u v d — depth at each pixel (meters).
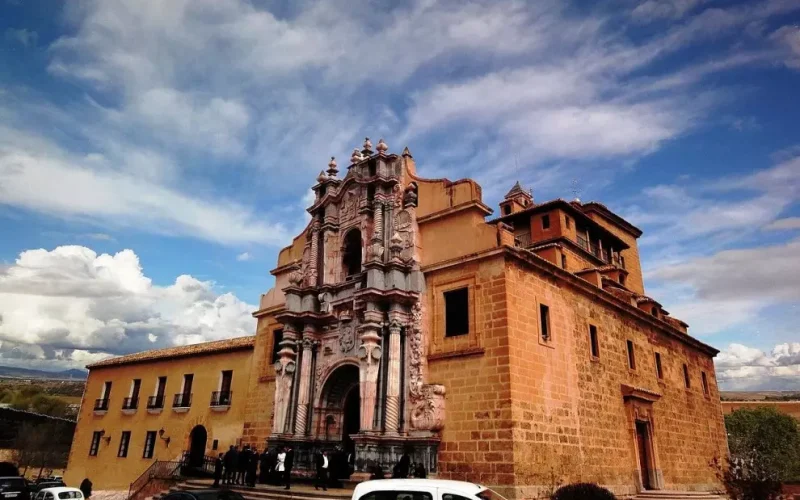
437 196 23.86
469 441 19.28
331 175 29.14
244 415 30.23
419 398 20.83
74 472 38.22
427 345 21.72
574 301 24.05
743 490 18.20
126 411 37.00
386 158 26.09
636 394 25.72
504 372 19.09
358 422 25.78
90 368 41.81
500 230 20.88
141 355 39.91
